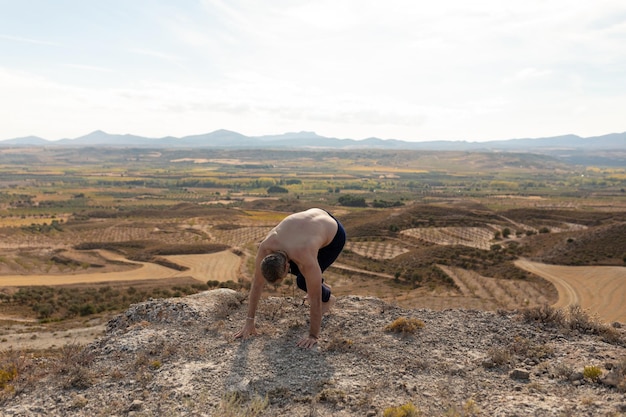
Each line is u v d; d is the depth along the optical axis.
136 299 56.81
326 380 5.13
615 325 6.68
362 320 7.04
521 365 5.44
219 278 83.44
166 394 4.90
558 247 88.50
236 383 5.09
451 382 5.09
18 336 30.69
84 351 6.41
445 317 7.20
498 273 78.38
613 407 4.08
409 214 139.75
